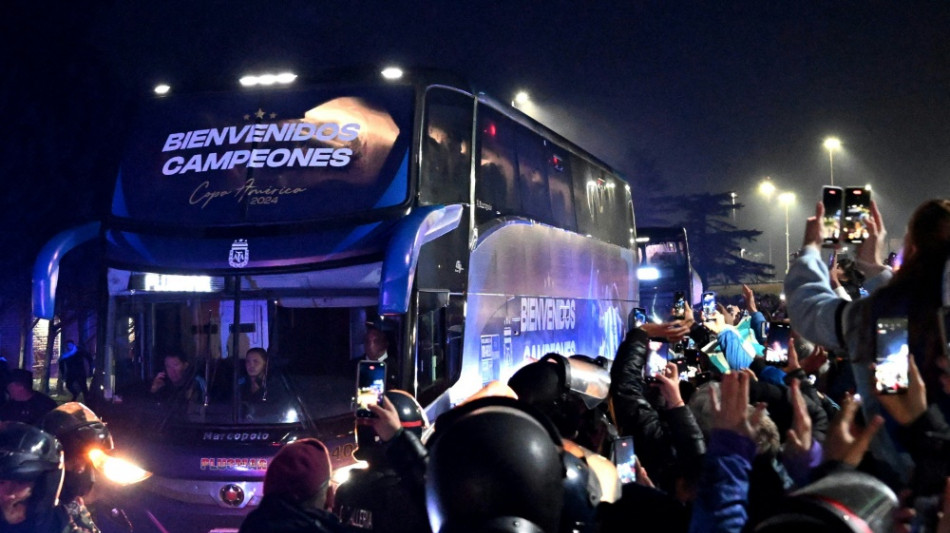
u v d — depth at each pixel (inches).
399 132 362.6
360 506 147.8
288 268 344.2
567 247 533.0
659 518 117.7
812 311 116.0
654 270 1172.5
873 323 104.9
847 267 198.1
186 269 352.2
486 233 408.2
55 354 936.3
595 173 617.9
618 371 173.3
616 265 651.5
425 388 343.3
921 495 97.0
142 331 358.6
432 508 89.2
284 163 364.8
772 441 121.8
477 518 85.5
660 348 211.2
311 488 149.3
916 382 99.7
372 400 147.5
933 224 103.8
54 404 399.9
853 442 96.1
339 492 152.7
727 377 101.9
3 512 147.6
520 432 89.6
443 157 376.5
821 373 206.7
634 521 117.6
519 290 446.6
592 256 587.8
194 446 335.6
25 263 868.6
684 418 138.6
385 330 336.8
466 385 376.5
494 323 411.2
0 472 146.1
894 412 101.1
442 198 370.0
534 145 492.7
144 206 371.6
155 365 354.6
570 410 145.9
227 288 349.1
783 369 208.1
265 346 345.7
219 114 384.5
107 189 383.6
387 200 349.4
